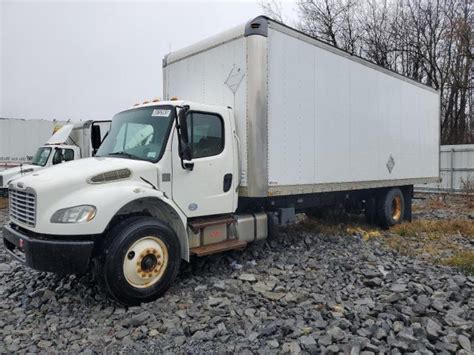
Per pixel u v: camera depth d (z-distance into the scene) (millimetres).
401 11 25719
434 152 11203
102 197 4270
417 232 8688
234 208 5836
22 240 4270
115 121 5922
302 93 6535
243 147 5848
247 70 5730
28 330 3855
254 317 4012
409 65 26172
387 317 3895
